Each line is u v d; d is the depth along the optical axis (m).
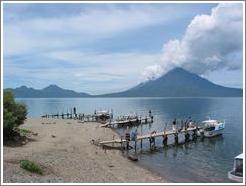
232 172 34.81
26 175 27.22
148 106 197.75
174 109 162.25
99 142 50.16
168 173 38.81
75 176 31.06
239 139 64.81
